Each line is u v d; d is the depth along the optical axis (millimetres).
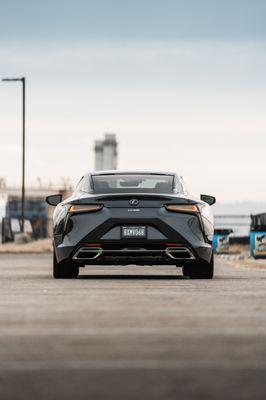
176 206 20266
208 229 20609
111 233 20125
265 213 39688
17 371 8000
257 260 37781
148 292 16641
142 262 20484
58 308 13391
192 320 11820
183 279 21359
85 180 21500
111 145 175000
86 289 17469
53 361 8555
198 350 9219
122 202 20156
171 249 20172
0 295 15867
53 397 6887
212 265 21266
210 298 15258
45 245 60031
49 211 125125
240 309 13289
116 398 6824
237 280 20875
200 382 7461
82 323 11484
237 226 66438
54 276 21609
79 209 20250
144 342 9773
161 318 12047
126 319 11930
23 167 69688
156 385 7332
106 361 8547
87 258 20281
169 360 8594
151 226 20156
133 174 21531
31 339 10008
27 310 13102
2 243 67312
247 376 7746
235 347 9422
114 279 21359
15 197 126188
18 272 26172
